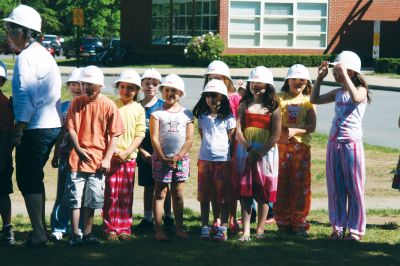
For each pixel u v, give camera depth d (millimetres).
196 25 46562
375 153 15703
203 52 43281
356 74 8352
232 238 8484
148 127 8969
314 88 8516
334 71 8305
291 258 7457
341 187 8383
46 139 7727
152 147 8977
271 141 8305
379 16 47031
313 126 8727
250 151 8273
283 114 8719
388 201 11422
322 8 46125
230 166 8445
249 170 8320
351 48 46812
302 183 8711
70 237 8125
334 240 8328
